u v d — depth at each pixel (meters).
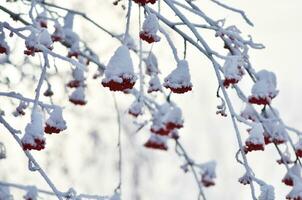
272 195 4.68
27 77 6.74
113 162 13.51
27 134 4.55
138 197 14.62
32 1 4.77
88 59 6.52
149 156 14.95
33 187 5.52
